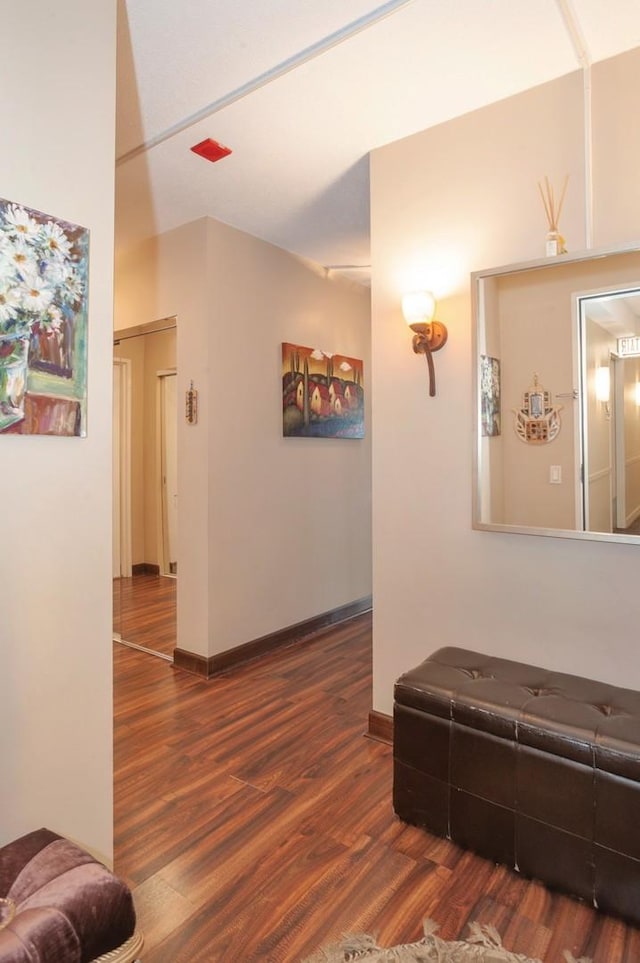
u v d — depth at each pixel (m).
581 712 1.62
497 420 2.11
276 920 1.48
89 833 1.42
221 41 1.77
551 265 1.97
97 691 1.42
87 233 1.38
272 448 3.60
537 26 1.72
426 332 2.20
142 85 1.98
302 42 1.78
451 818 1.76
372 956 1.37
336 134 2.31
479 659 2.05
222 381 3.24
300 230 3.33
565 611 1.99
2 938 0.84
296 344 3.76
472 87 2.02
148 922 1.48
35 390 1.27
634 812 1.43
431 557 2.32
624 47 1.82
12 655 1.25
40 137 1.28
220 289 3.21
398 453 2.40
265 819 1.90
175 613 3.46
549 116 1.99
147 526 3.59
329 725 2.58
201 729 2.54
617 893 1.46
